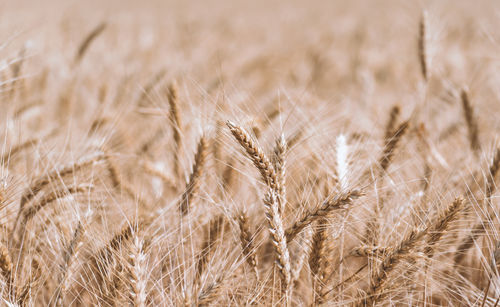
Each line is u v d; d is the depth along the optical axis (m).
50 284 2.11
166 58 4.29
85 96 2.90
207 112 2.14
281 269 2.03
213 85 2.48
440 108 2.56
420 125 2.32
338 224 2.07
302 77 4.17
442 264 2.13
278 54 5.35
